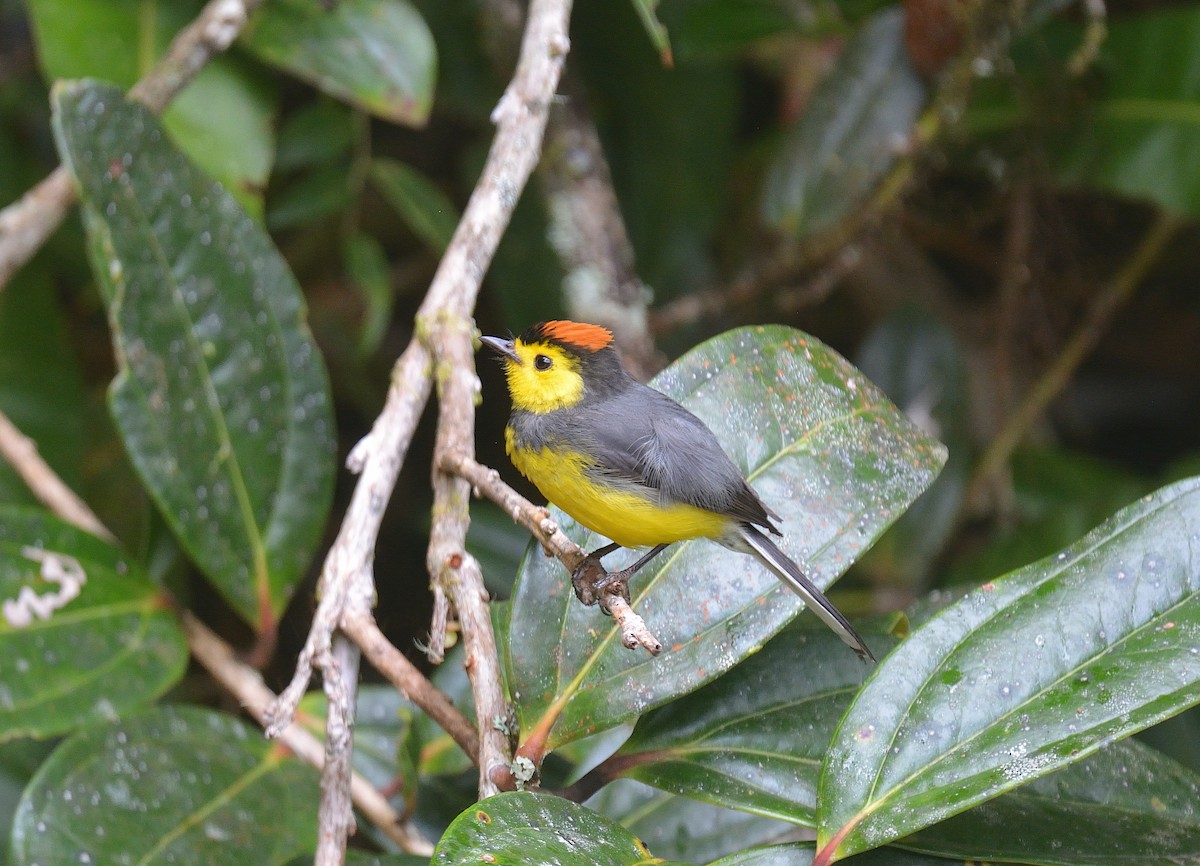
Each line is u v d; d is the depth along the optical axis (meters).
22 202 4.89
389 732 4.85
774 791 4.73
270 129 4.93
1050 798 4.73
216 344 4.82
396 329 5.23
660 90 5.08
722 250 5.21
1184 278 5.09
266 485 4.82
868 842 4.69
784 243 5.02
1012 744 4.70
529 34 4.84
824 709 4.75
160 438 4.80
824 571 4.75
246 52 4.93
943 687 4.71
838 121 4.98
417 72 4.91
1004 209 5.04
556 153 5.02
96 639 4.79
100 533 4.85
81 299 5.04
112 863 4.75
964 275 5.43
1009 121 4.98
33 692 4.78
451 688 4.84
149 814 4.77
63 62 4.91
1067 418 5.39
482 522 5.00
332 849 4.71
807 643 4.76
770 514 4.75
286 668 5.04
